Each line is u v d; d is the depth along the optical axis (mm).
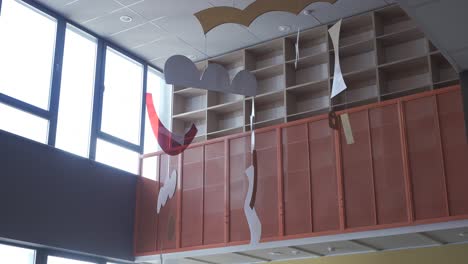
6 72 6941
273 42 8438
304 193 6996
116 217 7930
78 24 8055
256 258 7930
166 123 9266
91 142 7855
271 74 8555
